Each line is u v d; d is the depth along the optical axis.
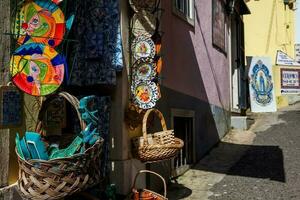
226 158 7.68
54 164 3.05
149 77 4.85
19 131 3.65
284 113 12.52
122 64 4.68
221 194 5.56
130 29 4.91
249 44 16.44
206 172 6.73
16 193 3.54
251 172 6.61
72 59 4.65
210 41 8.76
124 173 4.68
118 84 4.75
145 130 4.65
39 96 3.66
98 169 3.38
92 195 4.05
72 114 4.62
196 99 7.57
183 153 6.89
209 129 8.40
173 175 6.25
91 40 4.70
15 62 3.43
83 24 4.74
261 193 5.54
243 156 7.73
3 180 3.47
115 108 4.75
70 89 4.91
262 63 13.74
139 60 4.85
